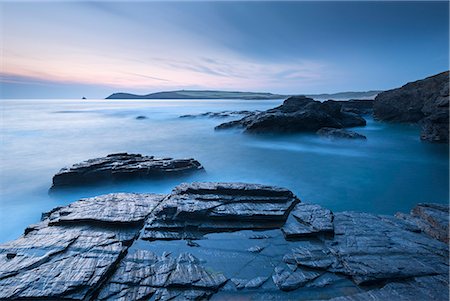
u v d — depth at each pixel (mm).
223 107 151750
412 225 11766
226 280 8430
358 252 9703
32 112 116250
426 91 50750
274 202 13297
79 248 9492
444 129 34969
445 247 9961
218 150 35938
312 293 8039
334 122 45531
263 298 7840
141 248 10039
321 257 9562
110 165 21391
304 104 53750
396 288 8055
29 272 8203
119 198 13680
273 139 41406
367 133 45312
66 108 151250
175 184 21219
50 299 7395
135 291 7863
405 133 44562
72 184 20094
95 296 7648
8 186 22891
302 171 26172
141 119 79375
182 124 66000
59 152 36281
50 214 13414
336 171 26141
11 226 16703
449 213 12062
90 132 53844
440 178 23750
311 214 12469
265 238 10844
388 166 27281
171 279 8352
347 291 8078
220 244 10430
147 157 24828
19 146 39750
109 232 10789
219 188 14203
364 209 18000
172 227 11258
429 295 7754
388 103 56719
